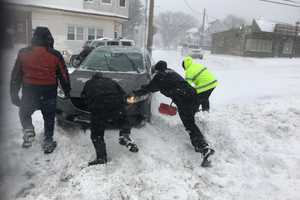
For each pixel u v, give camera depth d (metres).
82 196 3.60
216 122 5.99
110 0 29.00
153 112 6.34
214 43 51.91
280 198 3.89
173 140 5.31
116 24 30.25
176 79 4.73
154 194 3.70
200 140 4.62
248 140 5.63
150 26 17.95
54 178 4.00
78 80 5.33
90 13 27.30
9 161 4.25
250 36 39.75
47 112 4.50
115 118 4.34
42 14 25.11
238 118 6.77
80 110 4.97
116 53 6.60
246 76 14.37
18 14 23.58
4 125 5.26
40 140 4.95
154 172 4.16
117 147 4.85
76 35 27.33
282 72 17.16
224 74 15.11
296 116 6.91
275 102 8.12
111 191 3.67
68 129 5.40
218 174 4.39
